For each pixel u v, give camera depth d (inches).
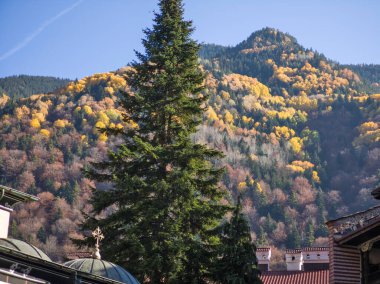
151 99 1770.4
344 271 1244.5
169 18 1873.8
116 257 1537.9
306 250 2137.1
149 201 1595.7
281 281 1851.6
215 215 1606.8
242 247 1370.6
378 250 1210.0
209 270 1438.2
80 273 995.9
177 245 1518.2
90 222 1610.5
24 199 1133.7
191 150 1672.0
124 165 1684.3
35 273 952.9
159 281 1517.0
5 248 908.0
